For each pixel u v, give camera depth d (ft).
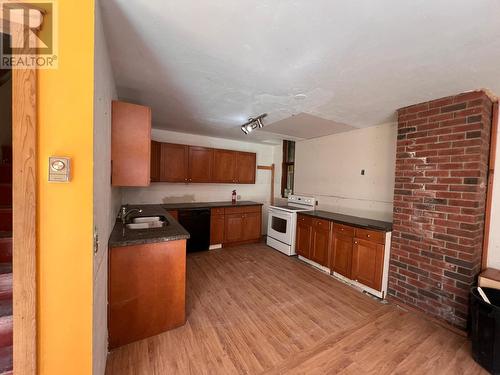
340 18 3.72
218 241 13.51
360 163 11.28
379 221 9.89
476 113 6.36
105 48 4.39
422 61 4.98
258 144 17.04
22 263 2.88
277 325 6.69
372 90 6.61
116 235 6.07
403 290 7.88
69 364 3.18
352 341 6.10
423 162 7.44
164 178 12.18
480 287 6.20
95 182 3.44
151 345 5.75
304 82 6.25
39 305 3.02
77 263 3.16
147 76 6.19
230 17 3.82
